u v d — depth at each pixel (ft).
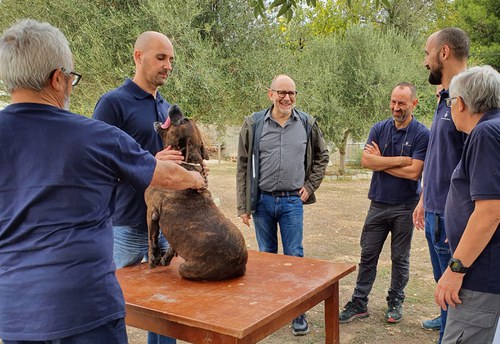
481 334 6.73
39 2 29.17
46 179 5.08
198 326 6.01
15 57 5.08
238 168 12.91
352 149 59.72
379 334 12.42
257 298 6.84
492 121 6.55
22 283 5.02
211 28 31.37
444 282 6.88
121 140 5.57
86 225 5.28
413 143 12.26
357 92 45.80
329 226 26.35
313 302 7.72
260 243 12.92
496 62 51.01
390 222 12.71
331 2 65.41
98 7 29.55
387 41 48.73
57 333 4.95
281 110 12.28
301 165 12.51
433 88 48.01
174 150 7.64
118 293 5.55
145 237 9.56
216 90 29.45
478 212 6.45
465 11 54.29
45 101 5.32
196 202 7.71
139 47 9.50
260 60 31.94
